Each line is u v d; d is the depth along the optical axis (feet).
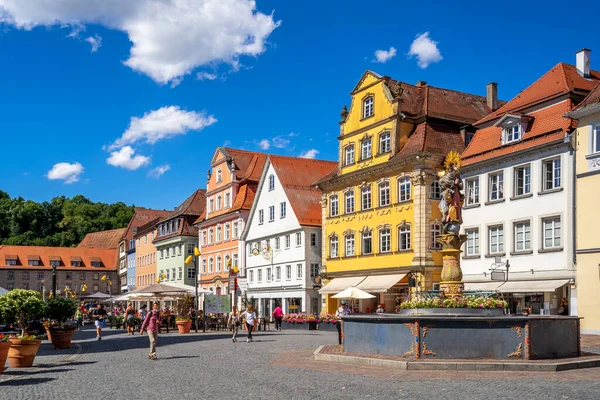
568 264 115.55
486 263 132.67
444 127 159.12
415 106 162.81
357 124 173.58
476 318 60.64
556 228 119.14
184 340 113.39
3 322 80.02
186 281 279.69
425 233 149.69
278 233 207.41
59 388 51.67
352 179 173.68
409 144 157.38
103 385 53.21
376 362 61.72
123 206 552.82
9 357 68.64
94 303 312.09
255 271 222.48
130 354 84.07
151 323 76.48
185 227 284.61
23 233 509.76
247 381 53.52
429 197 151.12
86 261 422.82
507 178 129.29
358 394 45.09
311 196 206.28
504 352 60.59
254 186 240.53
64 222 517.55
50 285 409.90
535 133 124.98
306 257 193.88
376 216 164.66
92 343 110.01
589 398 41.96
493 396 43.11
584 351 72.84
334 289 174.19
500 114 135.85
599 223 109.91
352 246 174.29
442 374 55.11
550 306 119.03
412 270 151.12
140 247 349.00
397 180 158.20
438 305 70.38
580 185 113.60
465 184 139.74
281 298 205.46
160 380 55.72
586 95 123.03
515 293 126.52
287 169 212.43
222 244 249.55
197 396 45.85
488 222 132.77
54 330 95.55
